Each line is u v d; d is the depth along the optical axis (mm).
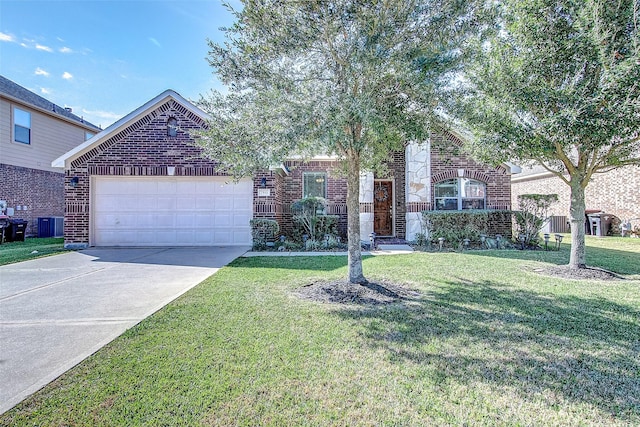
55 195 18109
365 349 3547
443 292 5727
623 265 7938
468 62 5266
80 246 11859
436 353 3453
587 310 4750
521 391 2789
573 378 2984
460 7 4703
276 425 2393
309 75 5250
